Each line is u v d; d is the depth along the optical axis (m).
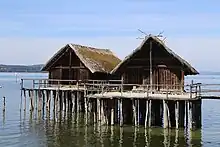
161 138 30.94
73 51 48.38
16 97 74.44
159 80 38.12
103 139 30.91
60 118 43.03
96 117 40.38
